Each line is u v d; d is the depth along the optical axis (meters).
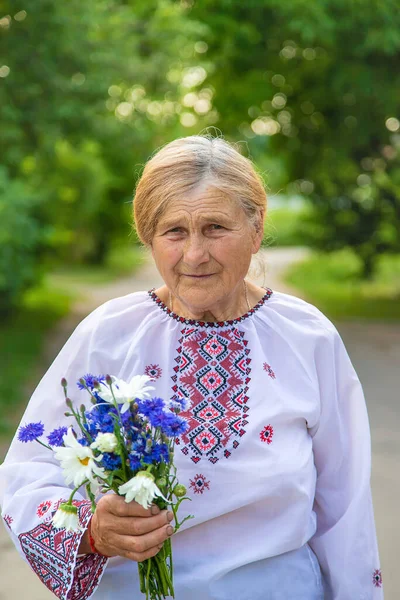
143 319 1.88
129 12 10.72
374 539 1.90
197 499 1.73
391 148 14.69
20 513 1.71
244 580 1.76
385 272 21.12
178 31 10.97
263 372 1.82
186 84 13.26
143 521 1.53
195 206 1.71
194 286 1.75
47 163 12.39
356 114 13.55
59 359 1.87
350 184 15.68
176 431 1.46
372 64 12.43
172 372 1.81
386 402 7.69
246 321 1.88
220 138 1.85
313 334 1.90
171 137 12.44
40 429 1.58
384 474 5.48
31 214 13.61
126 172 22.36
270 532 1.76
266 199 1.84
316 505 1.95
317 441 1.91
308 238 16.83
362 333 12.21
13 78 9.67
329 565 1.89
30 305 16.19
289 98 14.23
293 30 11.32
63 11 9.62
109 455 1.50
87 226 26.33
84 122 10.20
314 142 14.80
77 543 1.60
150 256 1.91
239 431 1.76
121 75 10.39
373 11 11.19
